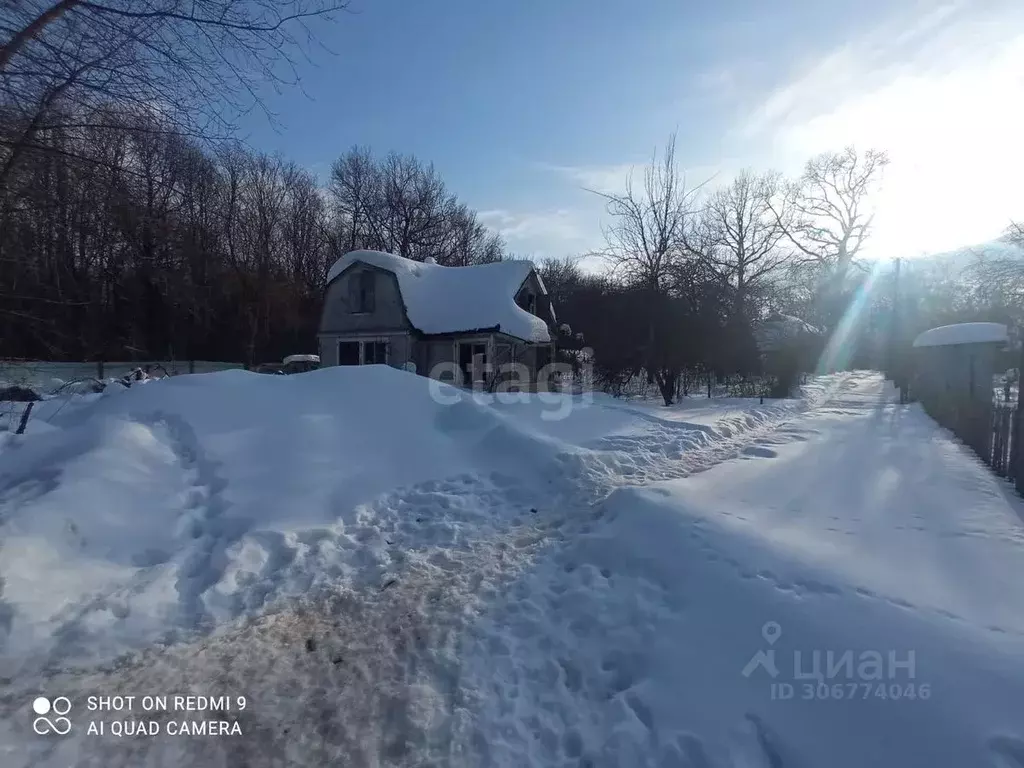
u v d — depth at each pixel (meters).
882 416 17.03
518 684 4.02
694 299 22.33
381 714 3.72
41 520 5.60
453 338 23.94
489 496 7.90
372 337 25.31
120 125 6.23
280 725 3.62
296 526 6.49
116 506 6.25
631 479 8.83
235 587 5.39
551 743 3.50
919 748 2.93
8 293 7.20
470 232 53.03
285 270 41.94
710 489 7.50
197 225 8.41
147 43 5.98
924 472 8.79
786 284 39.69
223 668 4.20
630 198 21.83
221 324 35.50
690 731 3.37
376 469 8.16
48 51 5.74
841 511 6.59
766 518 6.21
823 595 4.21
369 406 9.95
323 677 4.10
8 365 8.42
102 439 7.37
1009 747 2.80
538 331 24.53
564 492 8.05
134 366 25.31
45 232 6.97
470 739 3.51
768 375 25.00
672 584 4.86
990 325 15.18
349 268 25.53
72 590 5.00
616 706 3.69
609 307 22.88
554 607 4.93
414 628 4.70
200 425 8.34
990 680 3.19
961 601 4.14
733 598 4.38
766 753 3.18
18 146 5.90
